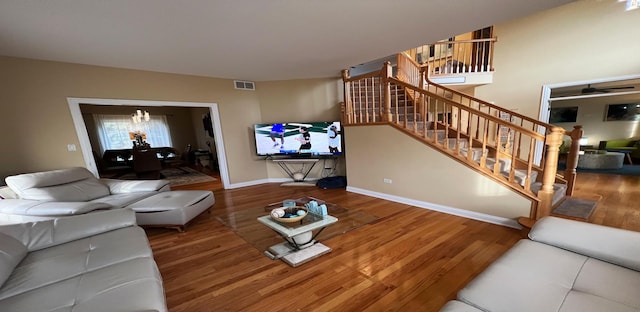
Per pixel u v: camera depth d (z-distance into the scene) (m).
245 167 5.14
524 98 5.10
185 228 2.89
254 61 3.62
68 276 1.30
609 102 7.29
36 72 3.07
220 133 4.76
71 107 3.32
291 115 5.17
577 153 3.36
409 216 3.06
